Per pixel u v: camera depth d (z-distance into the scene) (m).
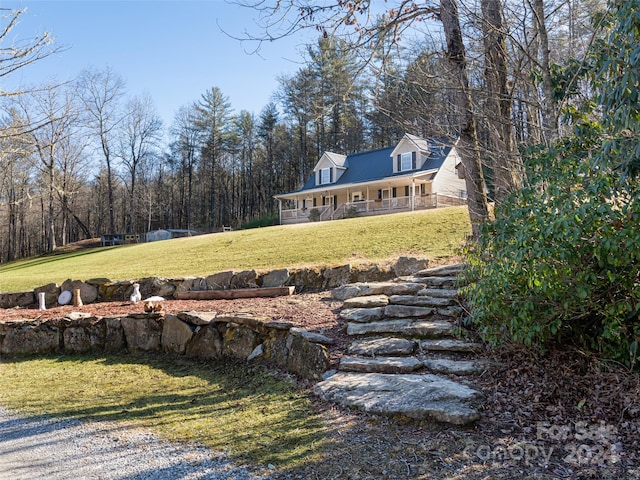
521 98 4.16
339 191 27.30
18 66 6.05
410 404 3.24
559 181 3.38
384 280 7.25
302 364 4.52
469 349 4.18
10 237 38.66
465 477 2.47
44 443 3.46
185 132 44.75
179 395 4.46
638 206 2.75
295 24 5.12
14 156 8.79
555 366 3.65
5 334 7.27
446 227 10.33
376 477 2.52
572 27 4.04
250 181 46.59
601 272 3.16
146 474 2.78
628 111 2.71
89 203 45.12
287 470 2.69
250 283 8.10
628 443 2.74
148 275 10.48
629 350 3.27
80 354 6.71
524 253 3.26
